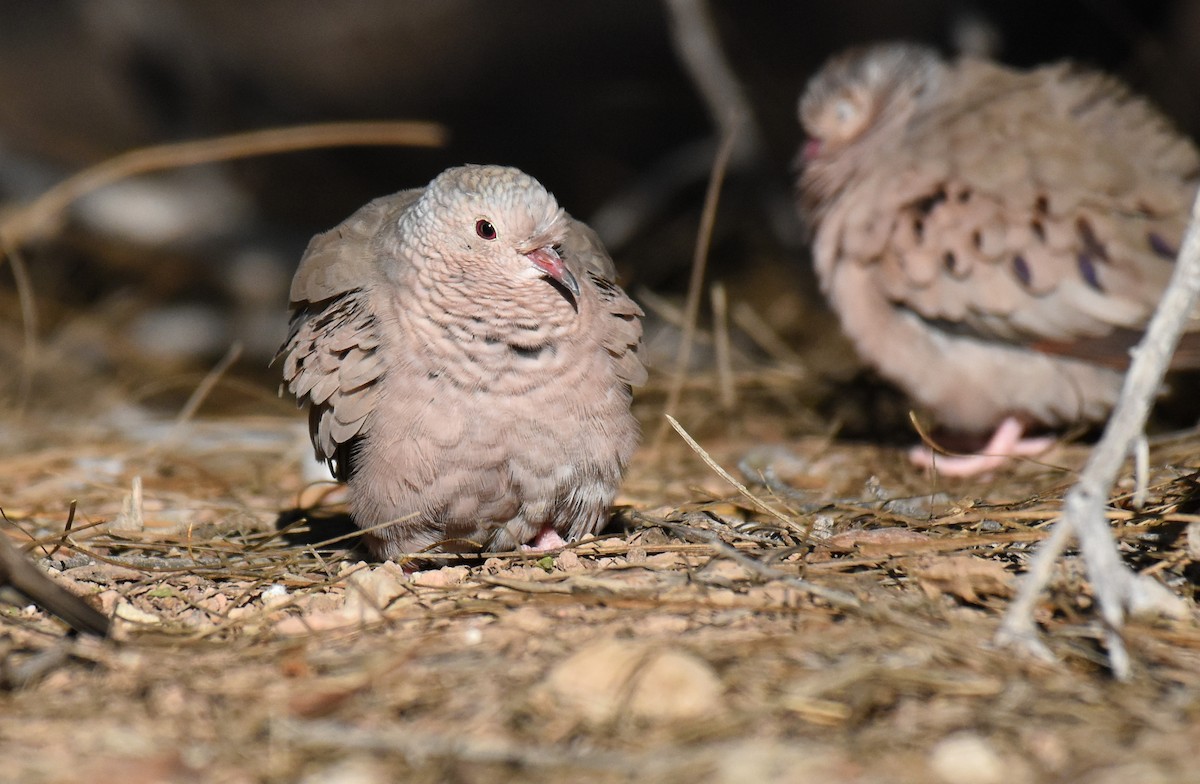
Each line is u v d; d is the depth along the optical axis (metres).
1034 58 17.09
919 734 5.60
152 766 5.49
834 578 7.24
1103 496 6.19
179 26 19.48
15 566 6.54
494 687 6.09
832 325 16.20
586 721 5.79
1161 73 16.56
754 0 20.95
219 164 19.27
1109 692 5.95
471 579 7.62
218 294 18.45
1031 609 6.39
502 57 26.69
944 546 7.69
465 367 7.80
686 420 12.77
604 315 8.20
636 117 23.97
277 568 8.12
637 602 6.98
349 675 6.29
